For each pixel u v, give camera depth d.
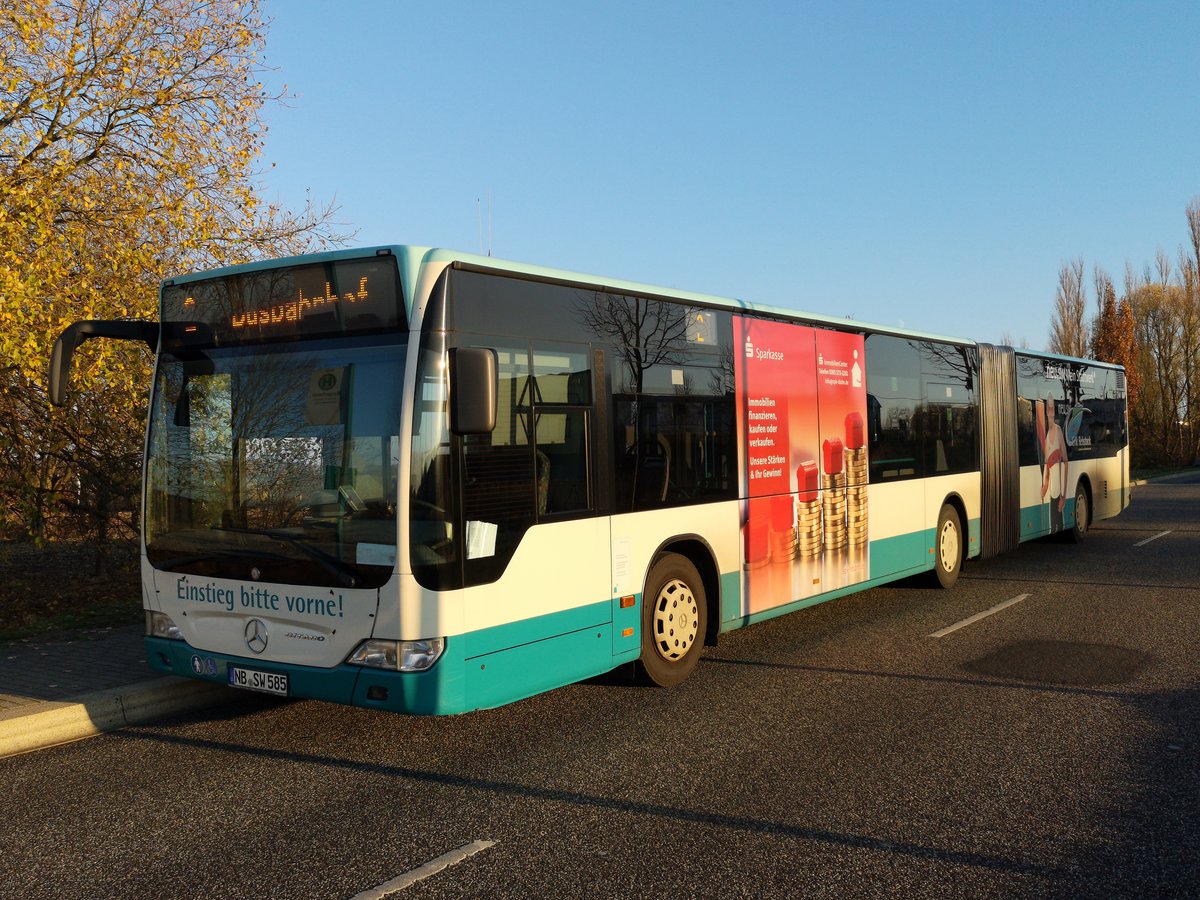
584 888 3.89
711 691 7.15
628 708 6.72
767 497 8.27
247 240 11.60
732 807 4.80
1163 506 25.39
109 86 10.59
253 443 5.77
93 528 12.37
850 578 9.51
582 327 6.39
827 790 5.02
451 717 6.59
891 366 10.46
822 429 9.12
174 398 6.16
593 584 6.35
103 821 4.75
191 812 4.86
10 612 10.54
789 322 8.74
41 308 9.04
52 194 9.89
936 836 4.39
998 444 12.91
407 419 5.21
